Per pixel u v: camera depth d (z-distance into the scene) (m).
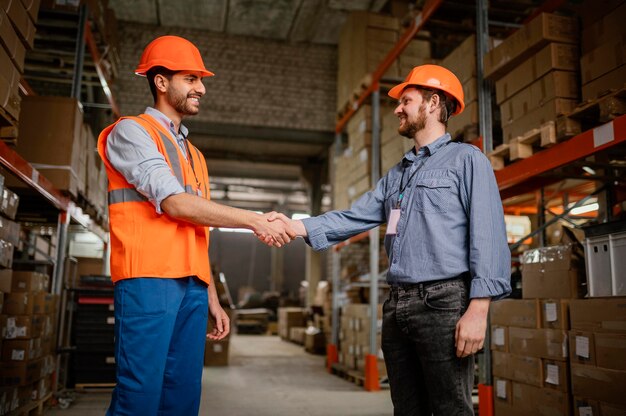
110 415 1.66
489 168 1.88
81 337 5.36
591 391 2.86
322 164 14.88
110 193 1.80
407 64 6.76
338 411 4.62
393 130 5.95
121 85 10.78
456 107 2.16
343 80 7.81
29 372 3.78
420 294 1.83
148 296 1.70
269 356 9.47
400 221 1.95
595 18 3.14
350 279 8.05
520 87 3.56
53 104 4.66
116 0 10.25
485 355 3.87
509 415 3.58
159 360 1.69
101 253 7.67
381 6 10.26
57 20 5.64
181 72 1.93
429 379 1.80
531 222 6.51
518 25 4.62
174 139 1.92
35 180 3.83
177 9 10.56
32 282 3.87
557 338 3.16
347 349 6.86
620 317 2.72
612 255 2.87
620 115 2.73
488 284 1.72
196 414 1.88
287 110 11.54
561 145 3.12
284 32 11.42
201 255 1.88
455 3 4.89
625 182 4.00
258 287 22.22
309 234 2.10
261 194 21.05
